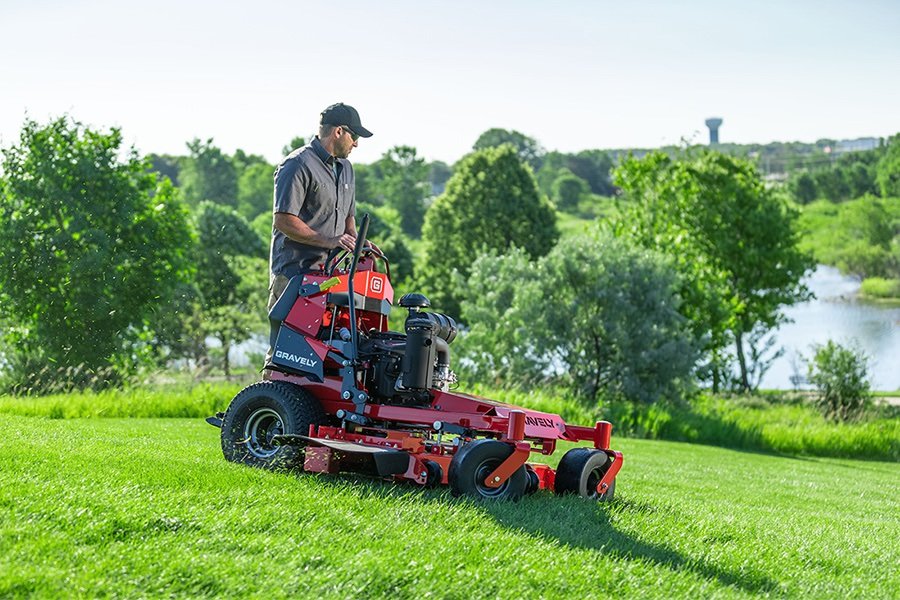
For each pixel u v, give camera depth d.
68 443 7.11
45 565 3.84
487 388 21.78
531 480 6.63
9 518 4.38
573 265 26.00
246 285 49.47
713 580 4.73
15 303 29.47
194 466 6.19
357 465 6.39
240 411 6.80
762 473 13.74
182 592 3.77
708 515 6.84
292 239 7.05
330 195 7.15
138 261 31.33
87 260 29.70
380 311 7.00
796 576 5.13
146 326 31.20
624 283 25.95
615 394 25.30
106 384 17.30
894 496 12.16
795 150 156.62
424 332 6.41
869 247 98.06
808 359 28.84
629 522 5.89
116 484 5.31
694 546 5.44
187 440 9.15
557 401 20.86
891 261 96.50
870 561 5.83
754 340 44.16
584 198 173.38
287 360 6.90
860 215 101.38
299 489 5.62
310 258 7.17
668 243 37.69
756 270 44.06
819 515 8.70
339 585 3.97
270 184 117.19
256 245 59.84
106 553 4.07
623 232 39.81
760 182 45.56
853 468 17.50
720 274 39.78
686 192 44.44
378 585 4.02
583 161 191.38
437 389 6.64
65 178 31.56
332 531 4.71
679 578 4.65
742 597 4.55
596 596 4.22
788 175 145.88
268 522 4.75
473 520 5.27
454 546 4.65
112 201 31.64
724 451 18.44
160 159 130.62
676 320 26.31
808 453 21.20
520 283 26.64
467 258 58.12
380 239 71.25
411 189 138.25
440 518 5.23
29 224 30.55
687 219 44.31
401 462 6.08
